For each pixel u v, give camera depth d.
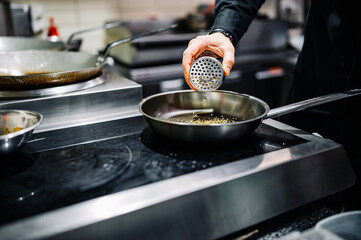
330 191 0.70
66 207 0.49
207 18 2.48
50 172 0.61
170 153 0.68
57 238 0.44
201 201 0.54
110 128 0.83
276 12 2.78
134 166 0.62
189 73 0.83
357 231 0.55
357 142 1.02
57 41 1.37
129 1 2.54
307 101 0.76
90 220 0.46
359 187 1.06
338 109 1.06
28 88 0.88
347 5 0.96
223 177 0.57
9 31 1.81
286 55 2.49
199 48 0.86
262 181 0.60
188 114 0.86
